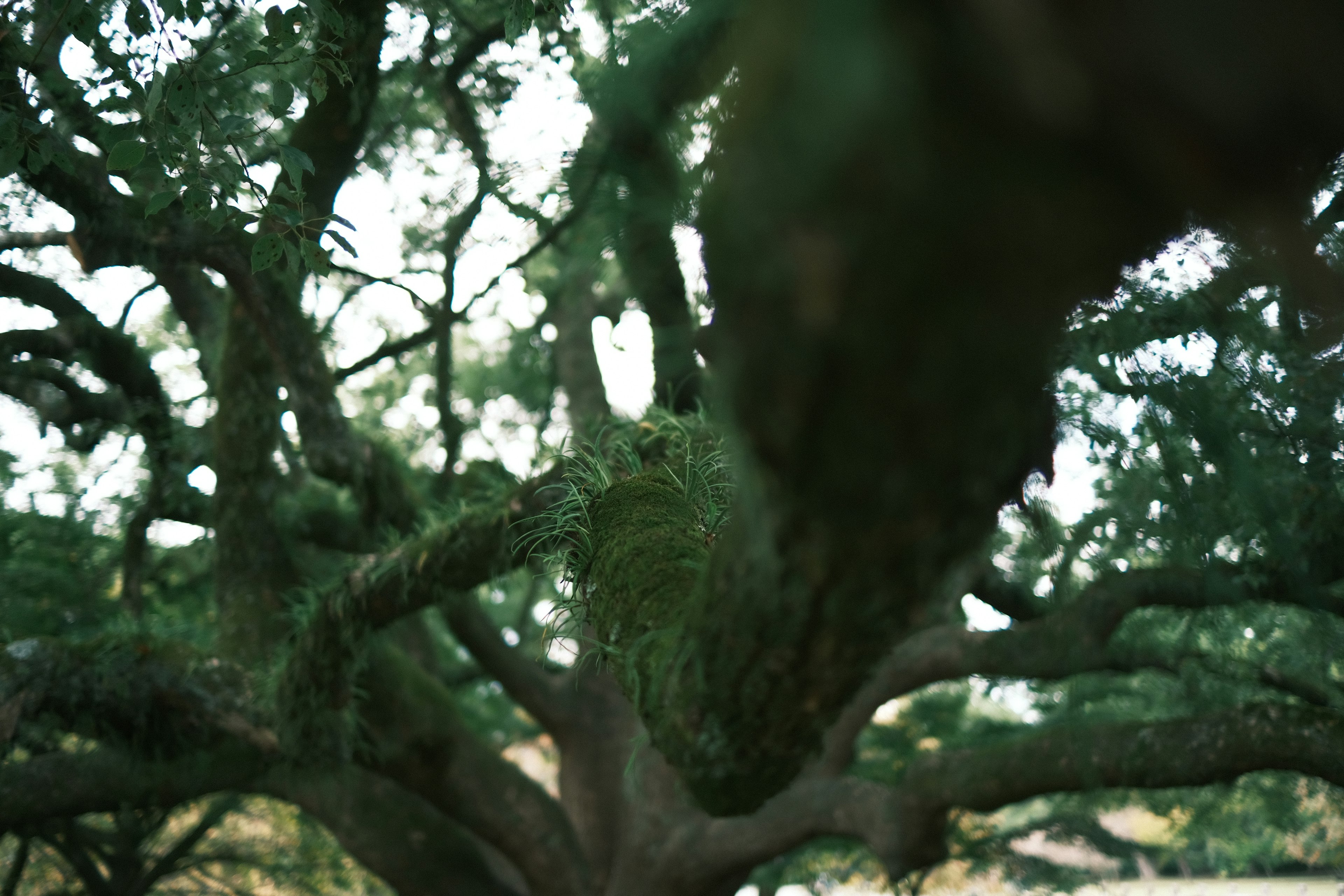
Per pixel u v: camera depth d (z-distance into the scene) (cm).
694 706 127
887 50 55
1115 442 274
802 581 94
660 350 511
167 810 714
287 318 553
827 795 738
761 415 72
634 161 181
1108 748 454
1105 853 871
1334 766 387
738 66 68
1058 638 350
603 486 252
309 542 844
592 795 1014
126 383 764
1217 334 237
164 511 795
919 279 60
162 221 475
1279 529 279
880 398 67
